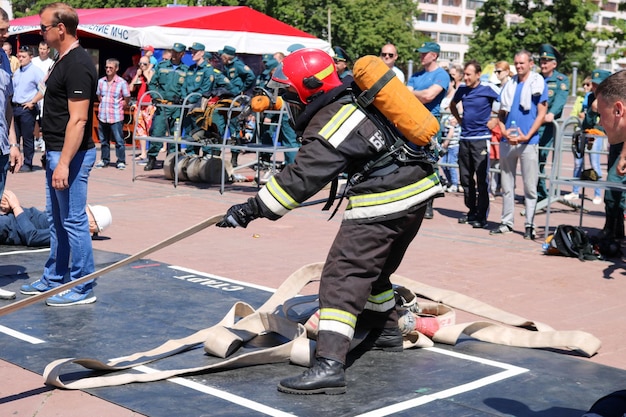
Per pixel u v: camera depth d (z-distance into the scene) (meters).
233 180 13.35
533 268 7.67
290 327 5.09
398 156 4.26
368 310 4.88
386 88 4.16
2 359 4.68
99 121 14.87
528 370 4.70
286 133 13.10
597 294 6.74
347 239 4.30
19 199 10.78
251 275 7.00
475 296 6.54
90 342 5.02
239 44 17.80
